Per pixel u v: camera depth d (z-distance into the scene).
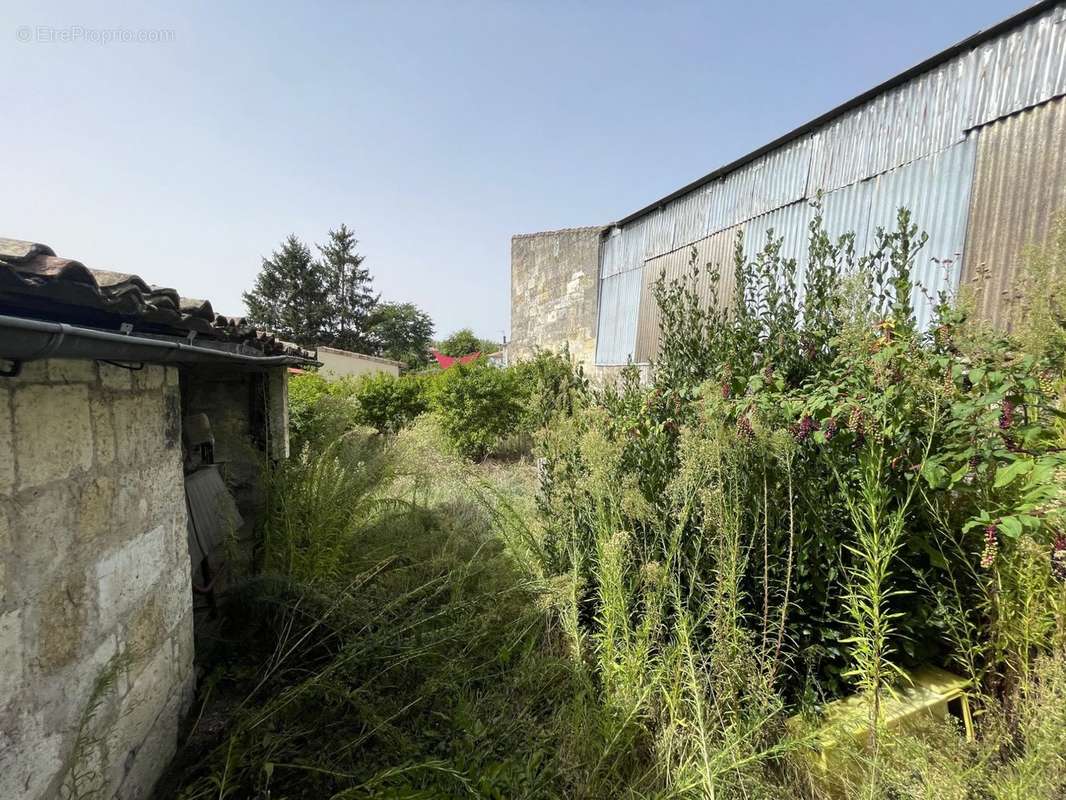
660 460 2.64
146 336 1.62
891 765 1.71
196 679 2.39
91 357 1.36
